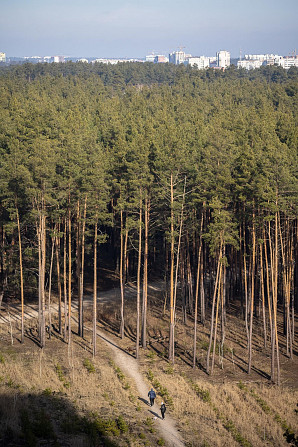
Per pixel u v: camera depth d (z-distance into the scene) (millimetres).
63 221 57719
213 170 50281
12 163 51406
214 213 48375
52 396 38312
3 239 61312
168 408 39969
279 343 58344
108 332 58906
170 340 51438
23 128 65000
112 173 56875
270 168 48188
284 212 52062
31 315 61469
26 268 57969
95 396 40375
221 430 37000
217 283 55062
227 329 61219
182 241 60719
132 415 37344
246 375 49938
